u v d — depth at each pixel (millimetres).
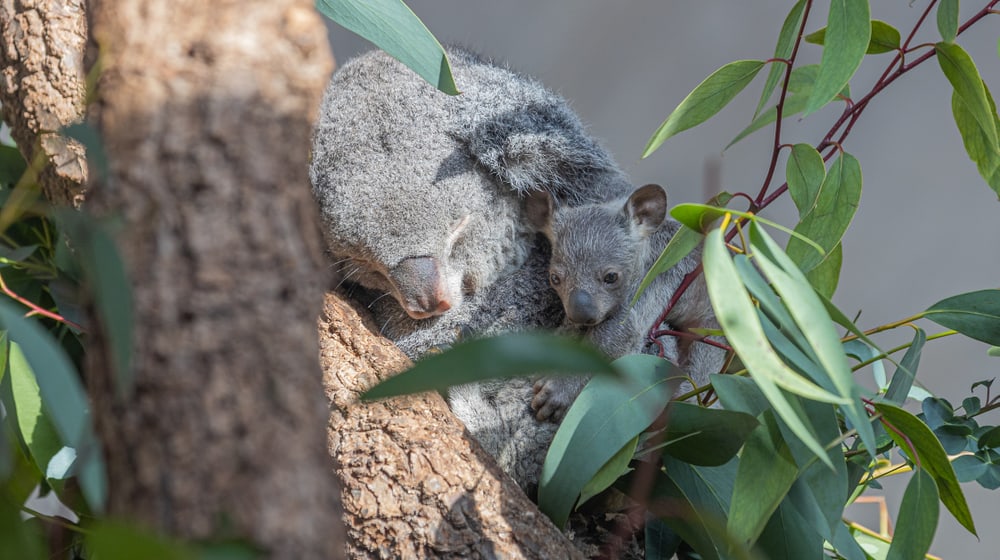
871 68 13391
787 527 4273
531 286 6422
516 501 4211
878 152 13500
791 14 4879
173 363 2268
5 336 4559
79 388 2645
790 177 4762
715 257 3246
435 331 6215
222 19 2428
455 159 6062
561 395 5539
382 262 5914
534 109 6535
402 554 4012
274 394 2324
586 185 6738
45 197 4469
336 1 4262
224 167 2348
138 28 2412
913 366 4477
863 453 4781
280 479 2289
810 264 4809
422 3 14383
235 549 2195
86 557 4738
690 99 4652
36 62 4430
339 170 5980
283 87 2449
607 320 6031
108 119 2387
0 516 2455
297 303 2396
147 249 2299
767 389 3158
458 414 5754
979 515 12539
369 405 4410
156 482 2248
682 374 4383
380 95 6148
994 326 4508
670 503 4551
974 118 5004
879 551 5820
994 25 12664
